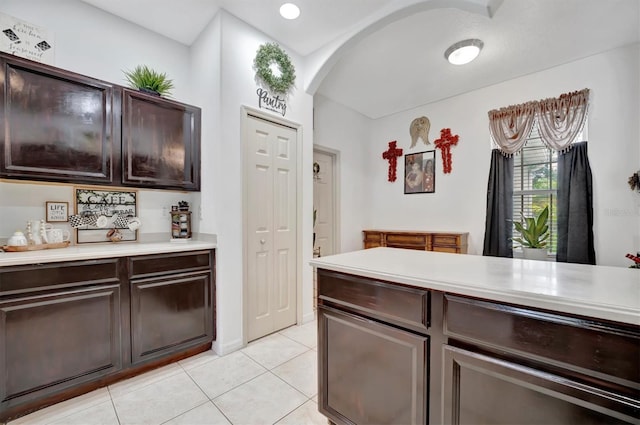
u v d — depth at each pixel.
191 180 2.33
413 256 1.58
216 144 2.22
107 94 1.90
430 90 3.76
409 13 2.14
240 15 2.27
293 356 2.16
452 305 0.98
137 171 2.03
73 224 2.03
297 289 2.79
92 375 1.66
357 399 1.27
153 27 2.39
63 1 2.01
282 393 1.70
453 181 3.96
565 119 3.06
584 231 2.92
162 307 1.94
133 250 1.81
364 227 4.66
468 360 0.95
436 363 1.03
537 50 2.84
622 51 2.79
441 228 4.08
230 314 2.24
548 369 0.80
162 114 2.17
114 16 2.23
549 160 3.29
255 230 2.43
